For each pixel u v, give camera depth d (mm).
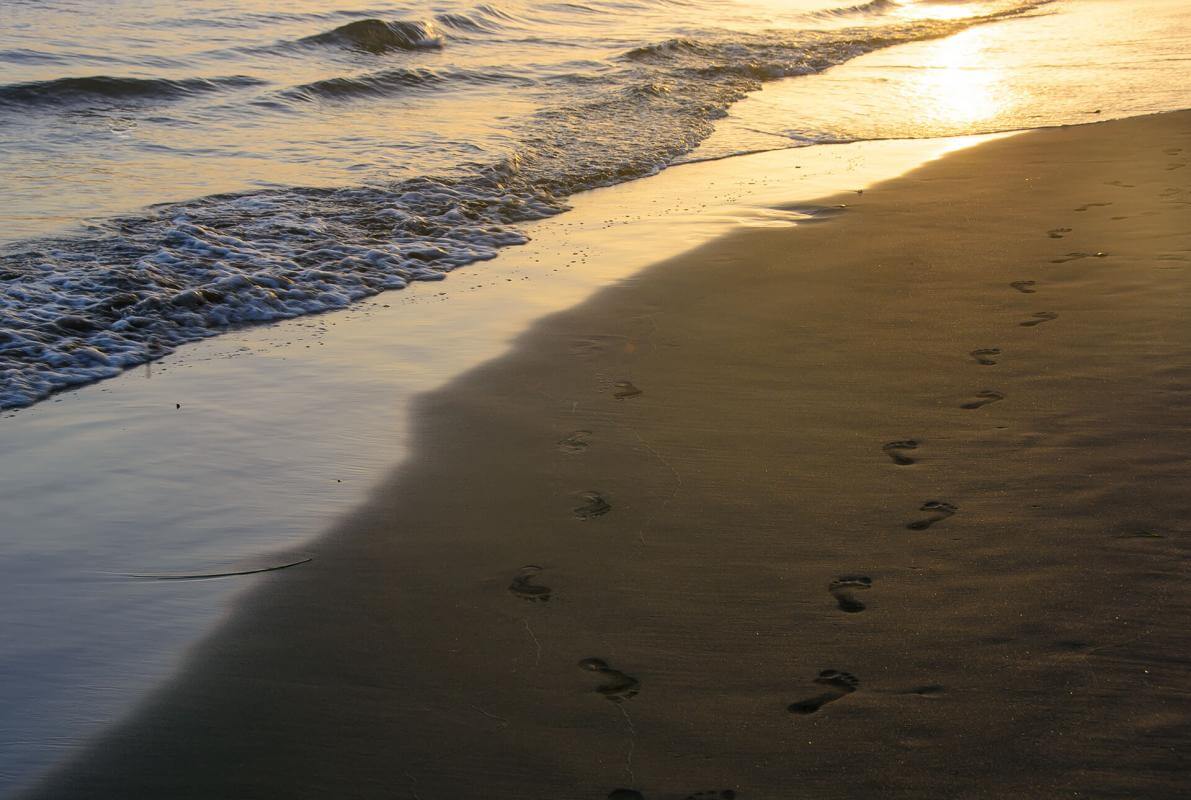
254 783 2381
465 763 2402
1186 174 7555
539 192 8289
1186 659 2568
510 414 4352
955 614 2814
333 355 5145
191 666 2807
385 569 3250
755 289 5727
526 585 3115
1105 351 4473
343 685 2703
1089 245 6004
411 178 8375
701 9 21594
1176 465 3504
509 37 16688
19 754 2490
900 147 9648
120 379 4887
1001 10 23312
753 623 2850
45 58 12352
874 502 3443
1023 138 9422
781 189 8133
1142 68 13773
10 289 5758
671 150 9703
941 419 3996
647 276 6098
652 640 2805
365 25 15070
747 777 2307
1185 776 2213
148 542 3467
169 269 6262
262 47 14125
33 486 3848
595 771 2354
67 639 2943
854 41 17031
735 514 3430
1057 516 3250
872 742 2379
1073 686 2500
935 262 5934
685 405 4305
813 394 4320
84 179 8094
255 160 8875
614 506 3537
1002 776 2250
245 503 3705
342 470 3932
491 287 6121
